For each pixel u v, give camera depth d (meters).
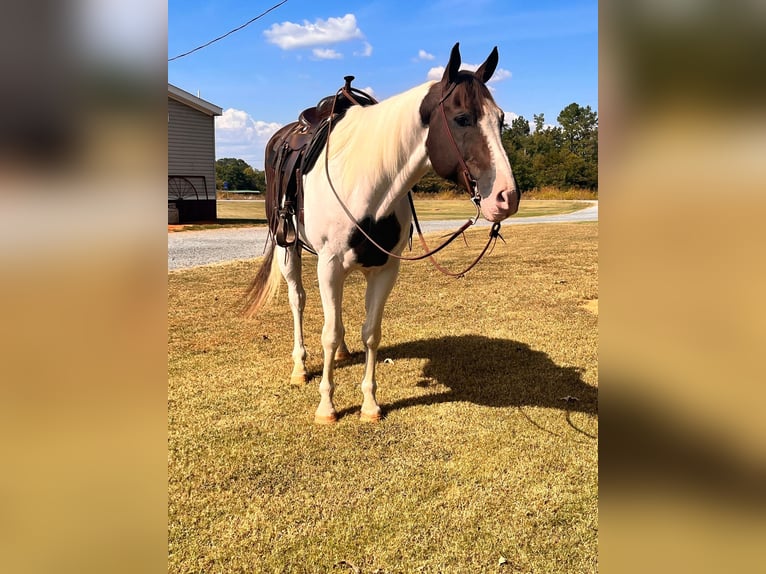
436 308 5.50
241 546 2.05
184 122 14.89
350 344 4.41
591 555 1.98
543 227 13.55
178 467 2.57
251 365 3.91
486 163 2.18
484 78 2.39
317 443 2.80
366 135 2.62
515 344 4.34
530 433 2.88
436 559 1.98
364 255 2.77
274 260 3.83
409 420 3.04
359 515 2.23
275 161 3.52
